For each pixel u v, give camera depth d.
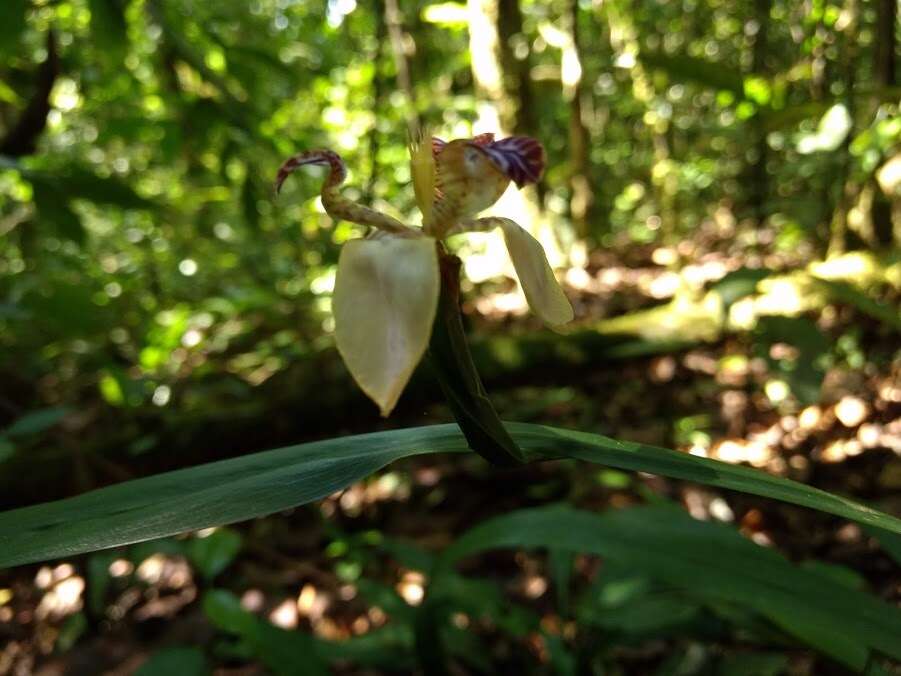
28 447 0.49
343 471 0.12
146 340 0.62
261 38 0.85
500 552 0.43
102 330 0.47
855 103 0.61
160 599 0.42
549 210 0.99
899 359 0.56
